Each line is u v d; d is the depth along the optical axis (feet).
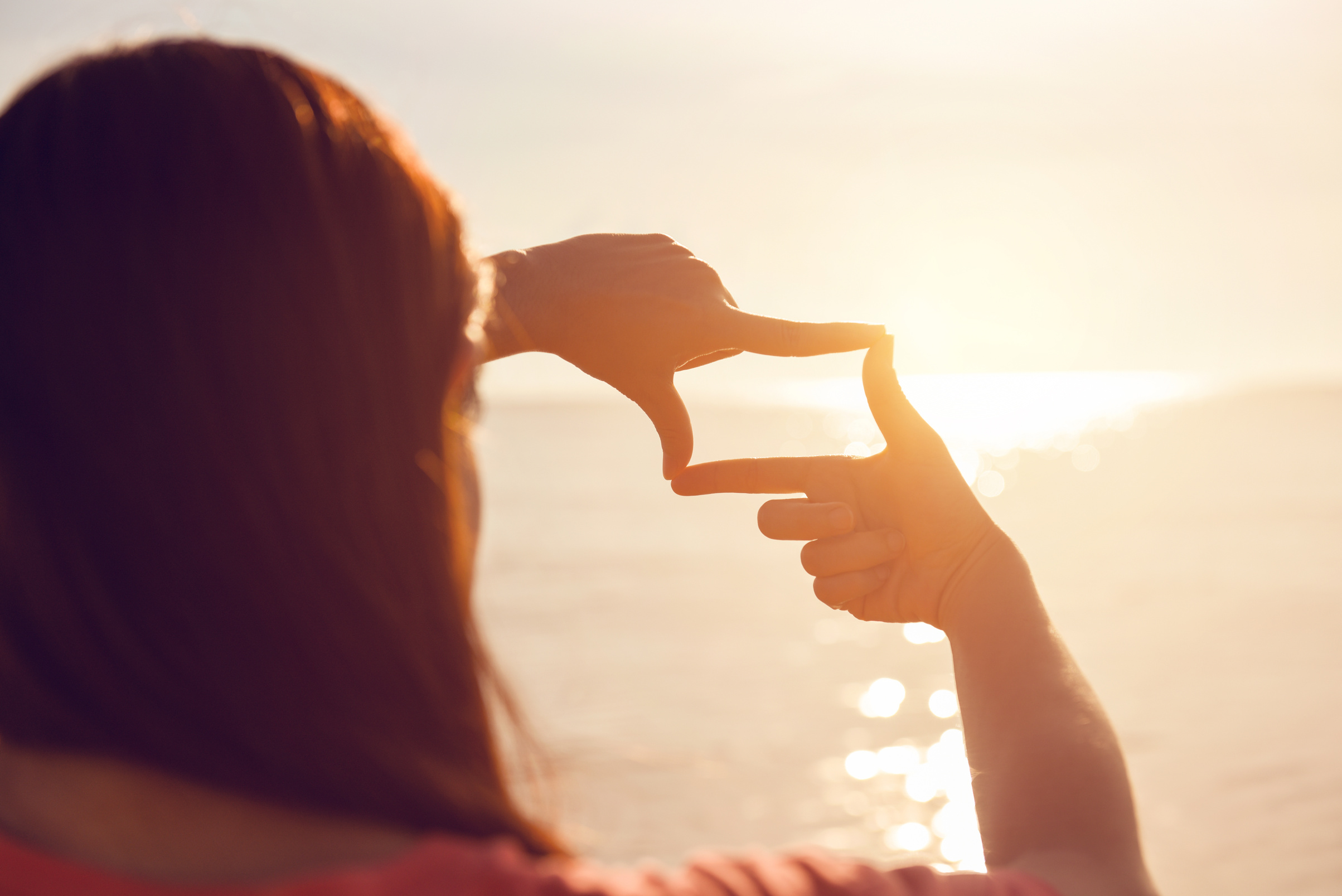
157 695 1.45
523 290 2.75
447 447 1.69
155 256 1.51
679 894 1.53
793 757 28.37
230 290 1.52
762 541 79.82
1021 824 2.03
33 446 1.49
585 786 22.89
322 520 1.51
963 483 2.62
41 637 1.47
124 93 1.60
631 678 37.32
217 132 1.58
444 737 1.56
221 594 1.47
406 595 1.56
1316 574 59.26
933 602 2.57
